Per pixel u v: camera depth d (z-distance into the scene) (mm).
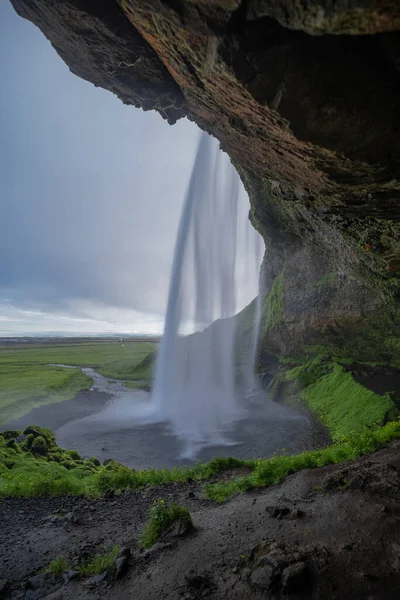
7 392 37594
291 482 11148
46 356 92188
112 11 7152
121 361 73062
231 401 36719
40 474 13797
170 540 7863
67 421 30344
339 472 10391
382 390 24641
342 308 33344
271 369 43781
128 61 8875
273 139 7848
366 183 8547
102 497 11750
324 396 29141
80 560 7500
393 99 6168
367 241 15484
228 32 5391
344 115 6367
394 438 13414
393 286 24844
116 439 25141
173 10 5398
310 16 4703
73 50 9172
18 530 9250
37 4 7715
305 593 5582
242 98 6680
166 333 47250
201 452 22203
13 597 6387
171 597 5816
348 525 7500
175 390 40656
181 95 10109
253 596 5641
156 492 12234
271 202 33281
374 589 5535
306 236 33531
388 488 8914
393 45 5227
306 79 5824
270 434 24953
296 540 7207
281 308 43375
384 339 30562
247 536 7637
